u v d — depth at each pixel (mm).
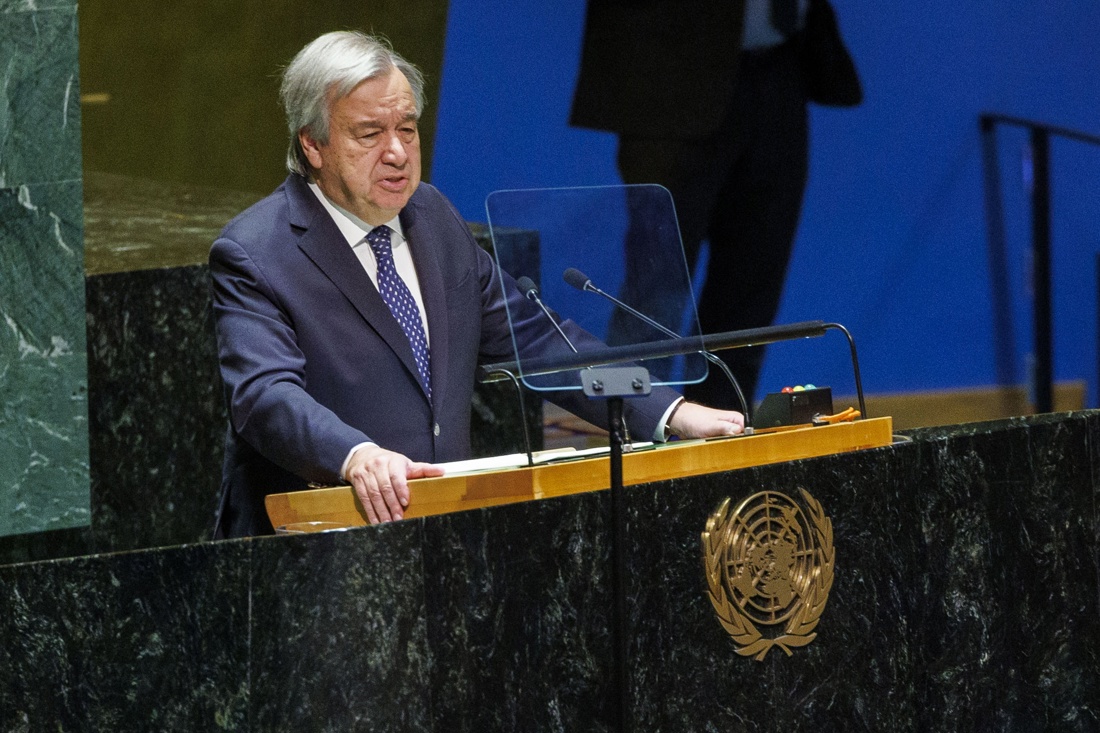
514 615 8156
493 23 19812
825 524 9156
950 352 21984
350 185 9945
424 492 8508
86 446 14016
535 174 20109
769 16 18797
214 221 17812
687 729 8672
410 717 7848
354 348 10102
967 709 9844
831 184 21391
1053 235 22484
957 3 21719
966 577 9844
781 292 19516
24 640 8039
